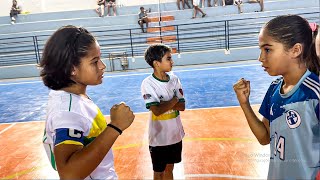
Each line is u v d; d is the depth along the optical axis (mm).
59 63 1039
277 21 1120
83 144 1047
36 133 5062
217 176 2936
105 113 6086
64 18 16500
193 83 8523
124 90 8328
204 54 12453
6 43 14508
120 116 1030
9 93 9219
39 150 4180
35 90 9469
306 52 1108
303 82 1093
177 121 2480
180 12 15469
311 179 1056
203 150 3686
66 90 1114
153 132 2434
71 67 1054
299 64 1121
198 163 3277
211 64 12227
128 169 3334
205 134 4328
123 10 16422
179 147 2492
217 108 5789
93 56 1080
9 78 12703
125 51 13250
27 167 3588
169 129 2406
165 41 14141
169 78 2520
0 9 16594
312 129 1052
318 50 938
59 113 1022
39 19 16453
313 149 1056
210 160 3346
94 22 15750
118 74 11438
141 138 4352
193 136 4266
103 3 15930
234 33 14117
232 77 8992
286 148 1117
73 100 1070
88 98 1186
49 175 3305
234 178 2875
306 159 1063
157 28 14609
